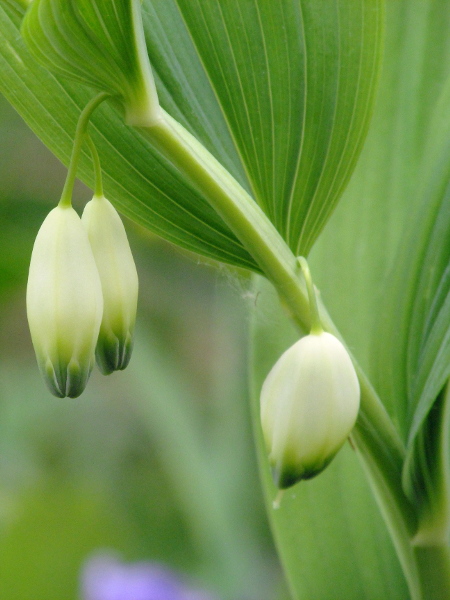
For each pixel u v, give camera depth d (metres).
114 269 0.17
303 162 0.18
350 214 0.22
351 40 0.18
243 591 0.35
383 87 0.23
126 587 0.35
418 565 0.18
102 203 0.18
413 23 0.23
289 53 0.18
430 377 0.17
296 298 0.17
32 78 0.18
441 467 0.18
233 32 0.18
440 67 0.22
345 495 0.22
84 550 0.36
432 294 0.18
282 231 0.18
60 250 0.17
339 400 0.17
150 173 0.18
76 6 0.16
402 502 0.18
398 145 0.22
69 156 0.19
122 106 0.17
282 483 0.17
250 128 0.18
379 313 0.19
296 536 0.22
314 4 0.18
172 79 0.18
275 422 0.17
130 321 0.18
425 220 0.19
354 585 0.21
